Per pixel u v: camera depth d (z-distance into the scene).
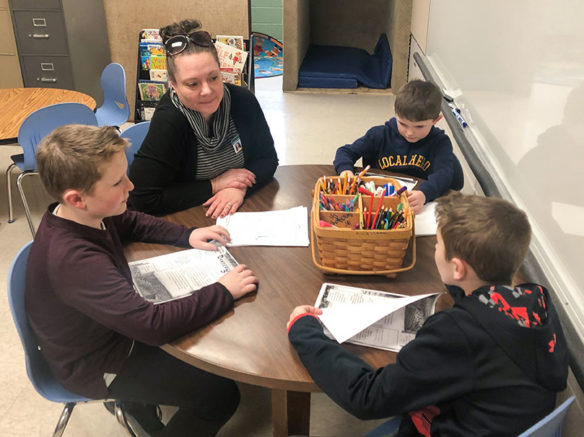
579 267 1.28
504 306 0.95
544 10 1.58
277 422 1.40
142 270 1.43
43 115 2.65
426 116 1.83
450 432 0.99
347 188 1.62
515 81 1.82
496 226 0.96
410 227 1.33
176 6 4.37
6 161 3.95
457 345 0.94
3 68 4.53
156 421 1.70
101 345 1.35
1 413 1.90
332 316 1.23
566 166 1.38
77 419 1.89
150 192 1.72
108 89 3.55
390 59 5.63
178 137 1.74
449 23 2.97
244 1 4.29
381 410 1.00
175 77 1.61
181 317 1.21
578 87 1.32
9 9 4.29
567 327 1.27
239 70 3.54
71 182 1.15
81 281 1.19
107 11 4.43
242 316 1.28
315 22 6.75
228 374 1.14
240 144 1.89
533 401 0.94
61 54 4.47
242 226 1.65
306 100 5.39
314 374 1.09
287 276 1.42
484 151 2.13
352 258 1.37
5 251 2.86
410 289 1.36
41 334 1.30
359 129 4.66
